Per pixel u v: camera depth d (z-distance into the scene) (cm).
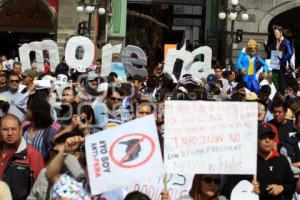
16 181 1030
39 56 2152
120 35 4681
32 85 1720
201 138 964
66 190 891
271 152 1095
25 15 4441
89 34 3881
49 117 1174
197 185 958
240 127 970
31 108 1170
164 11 5028
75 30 4338
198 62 2219
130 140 921
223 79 2373
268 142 1080
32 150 1052
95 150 915
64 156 909
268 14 4403
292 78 2414
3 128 1030
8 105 1408
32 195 945
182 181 1047
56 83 1808
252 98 1670
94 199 945
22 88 1703
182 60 2234
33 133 1169
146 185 1049
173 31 5034
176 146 959
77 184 902
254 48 2381
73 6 4338
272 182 1082
